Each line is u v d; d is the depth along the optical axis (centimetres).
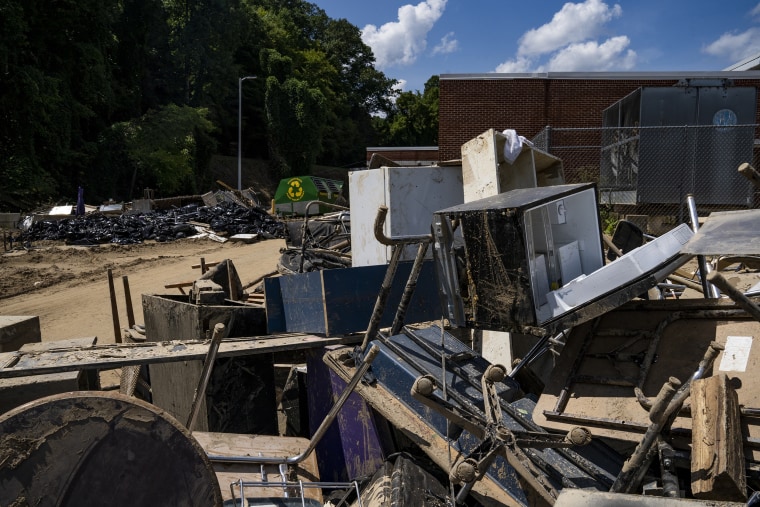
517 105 1867
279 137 7600
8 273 1650
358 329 430
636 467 227
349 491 317
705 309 282
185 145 5478
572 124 1856
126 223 2473
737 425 221
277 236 2386
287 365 553
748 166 288
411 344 354
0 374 366
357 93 10450
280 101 7594
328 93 9131
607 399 271
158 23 6028
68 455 204
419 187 630
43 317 1156
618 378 275
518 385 334
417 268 354
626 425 255
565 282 320
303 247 812
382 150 2892
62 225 2494
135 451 210
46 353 403
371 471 362
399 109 10362
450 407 269
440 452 300
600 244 338
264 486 321
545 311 286
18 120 4106
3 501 196
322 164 9225
